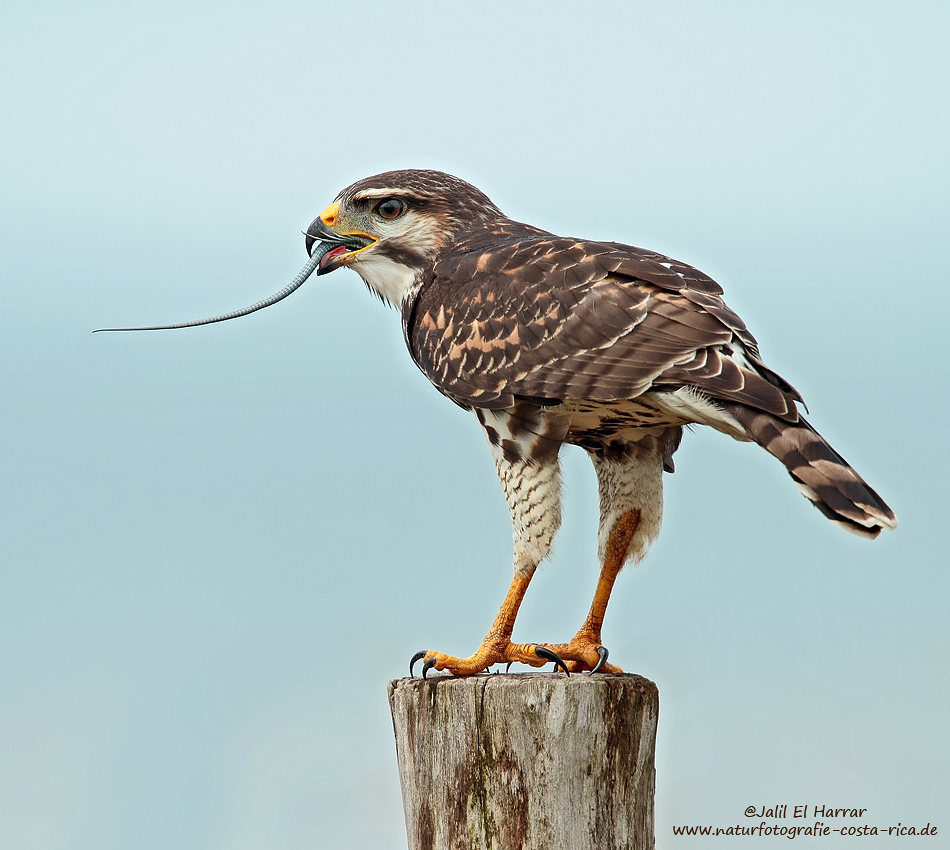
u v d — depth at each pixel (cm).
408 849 867
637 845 824
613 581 1040
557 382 958
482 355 1014
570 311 967
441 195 1149
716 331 909
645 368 913
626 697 823
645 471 1034
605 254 996
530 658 980
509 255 1040
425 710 839
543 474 1004
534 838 803
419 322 1095
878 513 802
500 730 812
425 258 1141
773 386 866
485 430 1037
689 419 920
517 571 1012
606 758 813
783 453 834
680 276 961
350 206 1155
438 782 831
